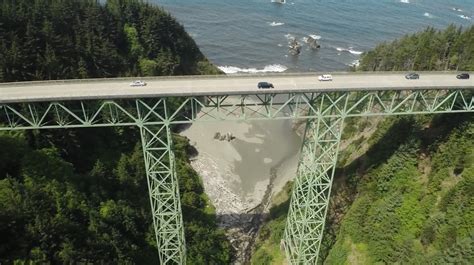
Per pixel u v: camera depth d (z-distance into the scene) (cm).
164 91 4931
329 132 5753
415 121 6450
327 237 6438
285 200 7631
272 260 6525
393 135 6594
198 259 6203
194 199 7362
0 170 5434
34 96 4700
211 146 9506
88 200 5712
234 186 8406
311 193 5562
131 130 7588
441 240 5166
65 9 8706
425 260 4991
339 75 5781
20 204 4828
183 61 10850
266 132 10206
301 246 5772
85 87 5100
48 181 5594
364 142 7475
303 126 10319
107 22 9238
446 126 6128
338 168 7488
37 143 6069
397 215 5850
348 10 18562
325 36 15938
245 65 13350
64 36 8050
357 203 6325
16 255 4506
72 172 6106
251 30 15838
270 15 17362
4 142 5681
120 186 6544
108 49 8625
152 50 10050
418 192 5909
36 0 8538
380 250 5644
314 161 5253
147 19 10156
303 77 5659
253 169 8956
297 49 14388
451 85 5369
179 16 16262
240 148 9556
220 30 15512
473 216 5031
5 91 4884
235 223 7419
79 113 5884
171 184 5553
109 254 5291
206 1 18088
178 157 8369
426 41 8994
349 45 15388
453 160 5797
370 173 6569
